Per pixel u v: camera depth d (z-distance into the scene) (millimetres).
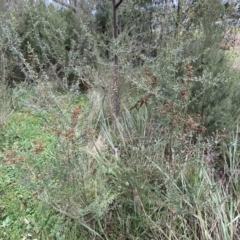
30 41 3945
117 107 2686
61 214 1871
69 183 1689
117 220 1835
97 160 1984
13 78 3967
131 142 2197
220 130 2225
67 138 1586
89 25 4414
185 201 1646
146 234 1771
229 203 1840
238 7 2809
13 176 2275
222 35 2506
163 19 3152
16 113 3250
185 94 2010
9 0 4574
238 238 1609
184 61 2223
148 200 1803
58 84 3311
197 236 1685
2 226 1893
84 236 1790
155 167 1938
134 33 3697
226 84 2291
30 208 2010
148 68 2646
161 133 2146
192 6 2863
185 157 1949
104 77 3156
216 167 2143
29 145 2676
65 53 3705
